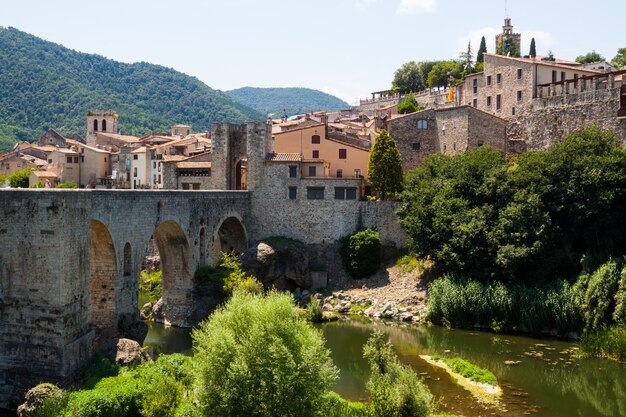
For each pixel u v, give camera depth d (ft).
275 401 113.50
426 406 121.80
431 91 503.61
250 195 302.25
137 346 174.50
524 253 226.58
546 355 196.44
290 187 299.99
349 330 231.50
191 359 163.32
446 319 235.40
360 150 327.47
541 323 219.20
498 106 349.82
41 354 153.17
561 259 238.27
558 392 164.14
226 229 297.33
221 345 118.11
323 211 297.74
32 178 445.78
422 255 258.78
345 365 188.75
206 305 236.84
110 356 168.55
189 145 467.52
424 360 191.52
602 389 166.40
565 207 237.86
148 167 457.68
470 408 151.94
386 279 279.49
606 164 235.20
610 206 230.68
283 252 281.33
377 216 293.02
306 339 122.93
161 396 132.26
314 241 297.94
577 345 207.41
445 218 249.34
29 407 135.54
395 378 131.03
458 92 400.26
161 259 241.76
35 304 153.48
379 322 244.83
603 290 205.77
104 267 181.88
